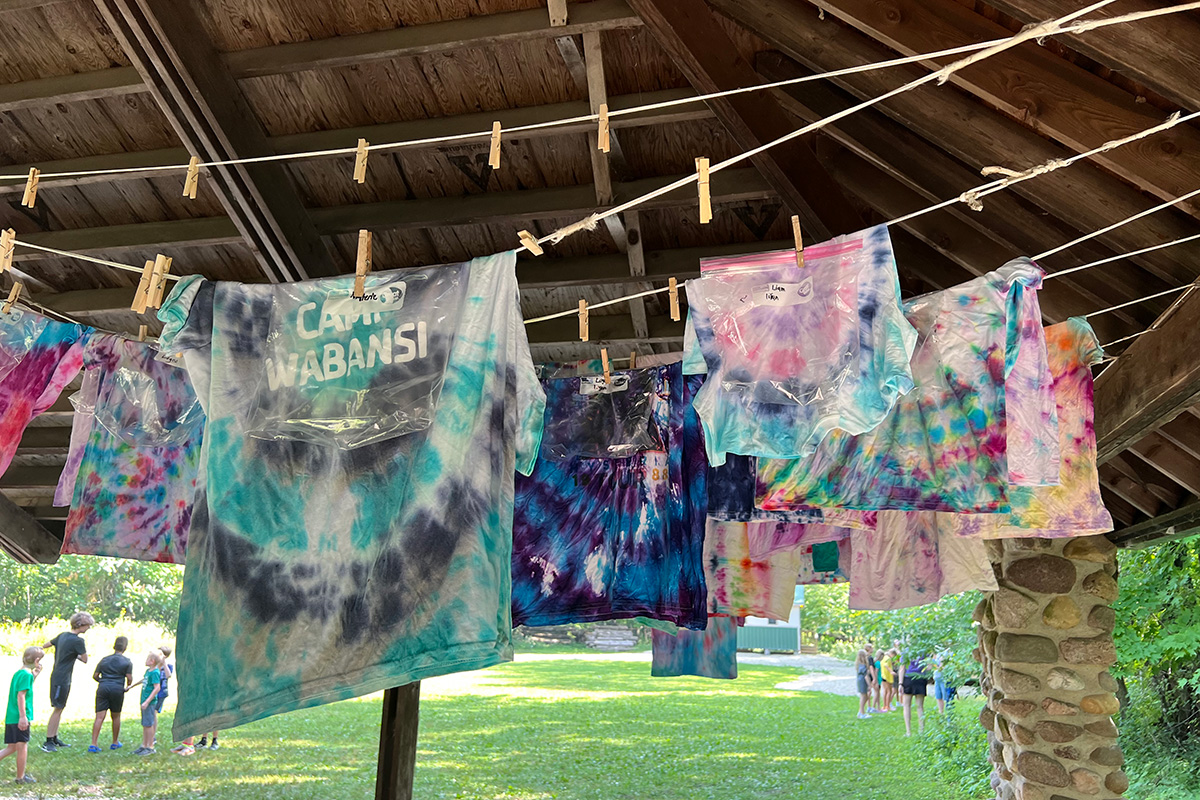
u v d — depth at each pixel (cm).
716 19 343
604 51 378
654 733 1116
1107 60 219
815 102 347
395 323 259
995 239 351
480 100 404
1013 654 453
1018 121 281
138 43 343
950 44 263
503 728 1132
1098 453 382
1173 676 757
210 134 378
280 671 235
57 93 391
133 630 1797
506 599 241
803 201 367
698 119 398
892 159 347
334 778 786
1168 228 280
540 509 370
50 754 837
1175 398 298
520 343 260
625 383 363
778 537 371
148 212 467
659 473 360
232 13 369
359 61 373
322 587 240
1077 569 456
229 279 504
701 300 274
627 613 348
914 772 870
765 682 1938
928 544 346
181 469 382
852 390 250
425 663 229
